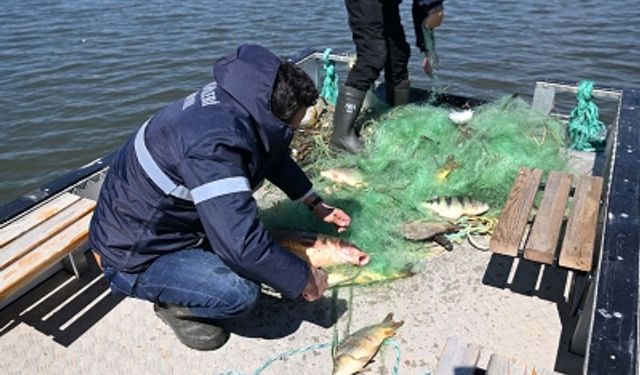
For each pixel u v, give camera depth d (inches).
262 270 78.9
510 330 97.3
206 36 448.5
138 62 398.3
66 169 285.1
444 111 161.0
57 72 384.2
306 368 91.3
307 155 153.9
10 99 346.3
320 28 457.1
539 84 166.4
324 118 173.6
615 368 65.7
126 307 105.5
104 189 88.0
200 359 93.8
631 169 106.0
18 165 286.7
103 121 323.3
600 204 108.7
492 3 516.1
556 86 163.6
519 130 147.6
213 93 80.0
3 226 103.7
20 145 302.2
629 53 384.8
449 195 129.1
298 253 106.9
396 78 171.3
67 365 93.4
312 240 108.4
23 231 101.7
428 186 132.7
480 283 108.3
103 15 518.0
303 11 509.4
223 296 86.7
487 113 157.8
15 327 101.6
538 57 382.6
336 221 109.3
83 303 106.7
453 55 387.9
